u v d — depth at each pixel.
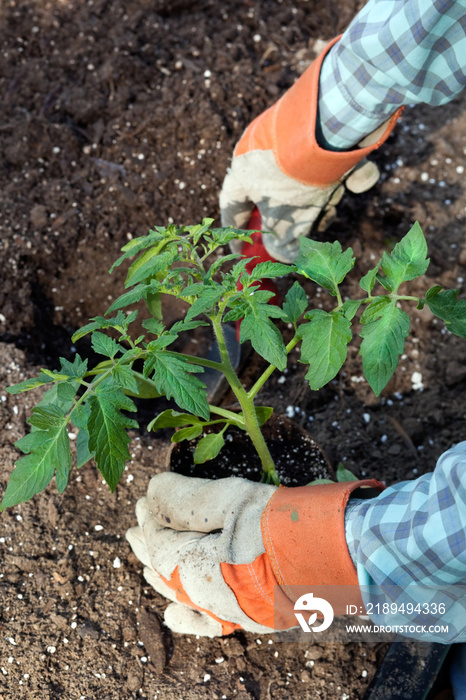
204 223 0.94
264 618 0.92
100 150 1.41
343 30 1.56
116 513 1.15
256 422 0.96
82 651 1.06
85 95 1.44
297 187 1.12
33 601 1.08
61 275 1.36
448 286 1.37
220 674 1.06
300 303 0.94
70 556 1.11
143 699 1.04
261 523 0.88
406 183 1.43
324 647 1.07
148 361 0.84
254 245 1.21
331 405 1.29
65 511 1.14
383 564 0.80
